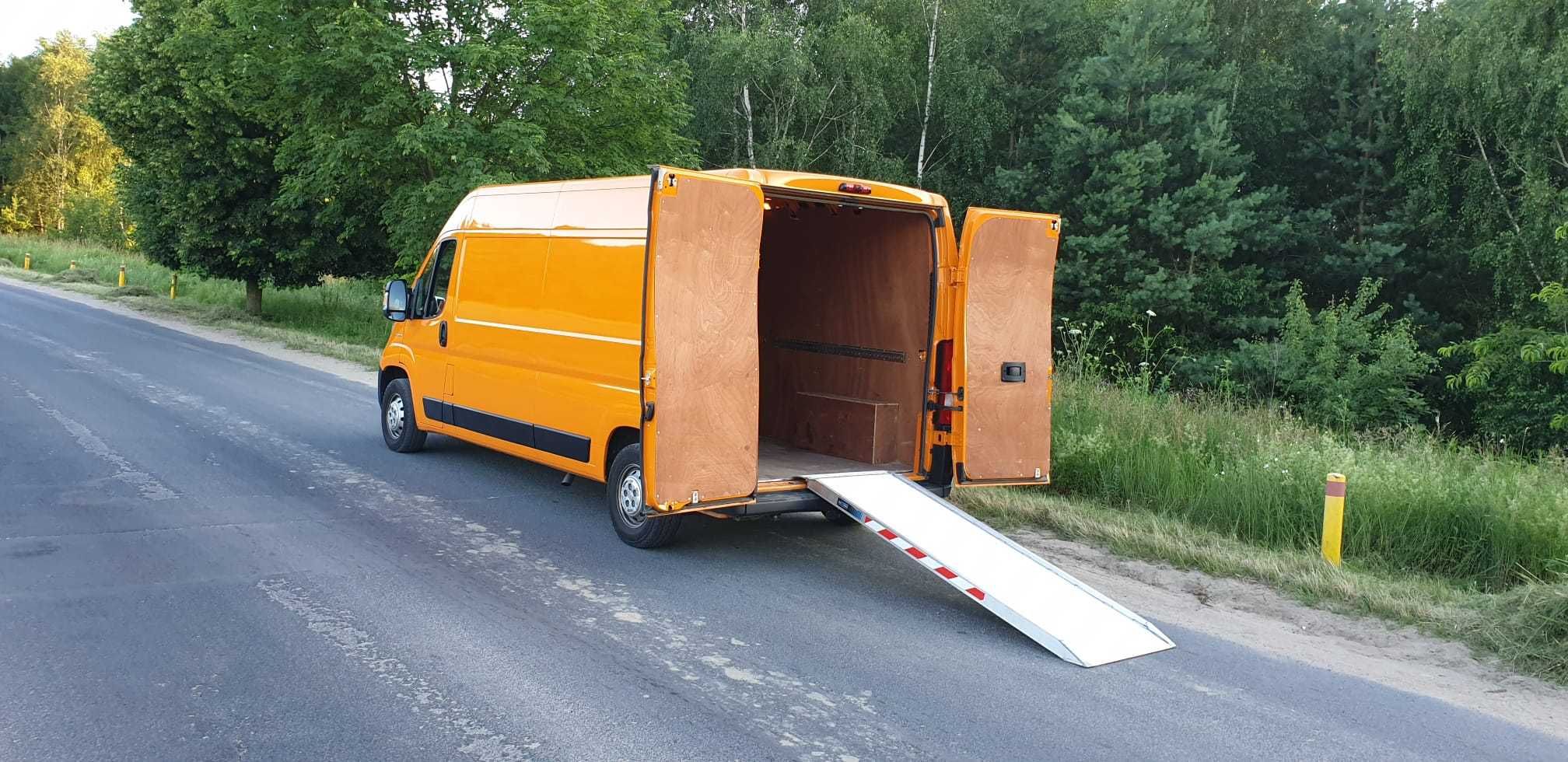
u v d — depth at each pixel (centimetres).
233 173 2406
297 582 608
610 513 732
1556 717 484
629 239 689
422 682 472
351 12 1661
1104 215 2894
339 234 2425
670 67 2273
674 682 484
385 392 1029
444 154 1750
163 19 2378
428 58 1686
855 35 3256
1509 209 2534
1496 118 2494
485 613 569
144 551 655
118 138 2470
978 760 416
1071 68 3359
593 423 733
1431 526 752
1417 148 2791
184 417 1145
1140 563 720
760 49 3130
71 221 5403
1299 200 3162
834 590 639
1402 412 2316
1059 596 593
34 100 6550
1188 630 591
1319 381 2370
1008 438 762
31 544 660
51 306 2591
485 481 905
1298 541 785
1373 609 623
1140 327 2839
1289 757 430
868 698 475
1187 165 2962
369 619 551
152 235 2606
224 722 423
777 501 677
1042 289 774
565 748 412
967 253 738
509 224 848
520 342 817
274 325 2489
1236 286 2816
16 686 451
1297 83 3092
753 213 653
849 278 830
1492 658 557
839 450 830
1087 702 480
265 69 1880
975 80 3353
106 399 1236
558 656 510
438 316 944
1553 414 2064
